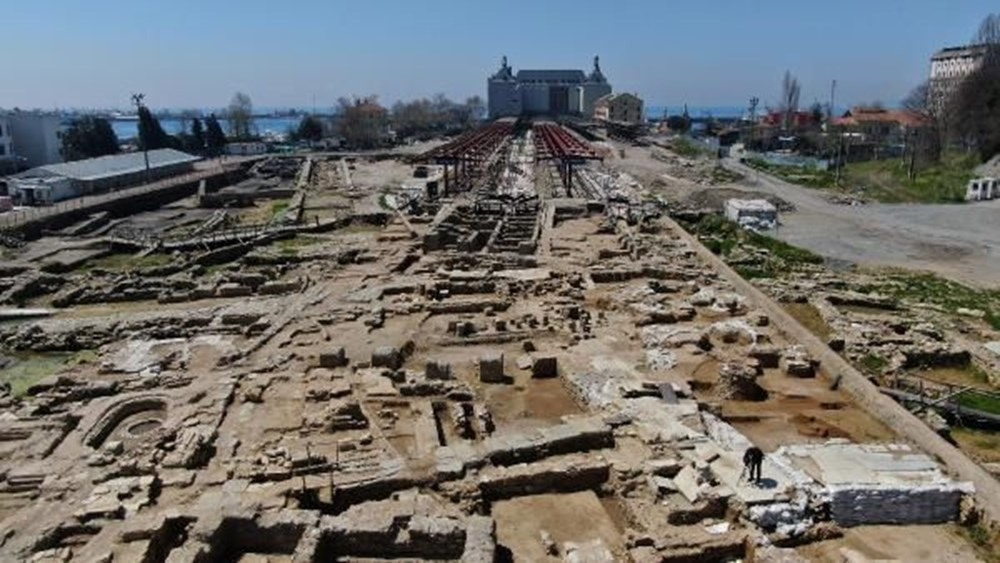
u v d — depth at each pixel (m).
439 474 27.80
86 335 47.72
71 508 26.56
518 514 26.58
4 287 59.16
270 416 34.25
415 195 107.50
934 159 129.12
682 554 23.12
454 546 23.31
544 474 27.80
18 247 74.50
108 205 98.81
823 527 24.97
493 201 96.81
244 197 113.88
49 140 142.38
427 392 36.56
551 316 48.44
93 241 77.06
